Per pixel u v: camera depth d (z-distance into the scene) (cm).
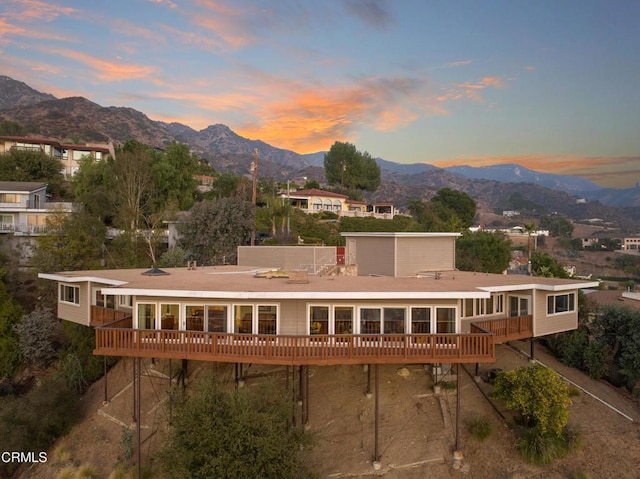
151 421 2136
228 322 1920
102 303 2380
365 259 3200
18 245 4134
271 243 4838
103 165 5662
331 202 7950
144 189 5025
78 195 5381
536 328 2239
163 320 1952
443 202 9131
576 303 2456
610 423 1978
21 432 2083
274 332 1912
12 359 2986
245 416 1511
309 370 2259
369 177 10256
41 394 2247
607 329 2544
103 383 2655
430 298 1759
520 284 2175
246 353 1741
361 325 1891
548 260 4181
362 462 1769
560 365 2516
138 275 2441
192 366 2391
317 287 1936
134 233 4312
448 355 1709
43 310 3197
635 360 2322
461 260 4328
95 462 2025
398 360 1703
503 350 2575
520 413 1914
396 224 6644
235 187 7112
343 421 1970
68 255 3697
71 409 2308
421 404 2030
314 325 1903
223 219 4362
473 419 1936
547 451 1723
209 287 1902
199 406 1556
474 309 2264
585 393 2222
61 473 1945
